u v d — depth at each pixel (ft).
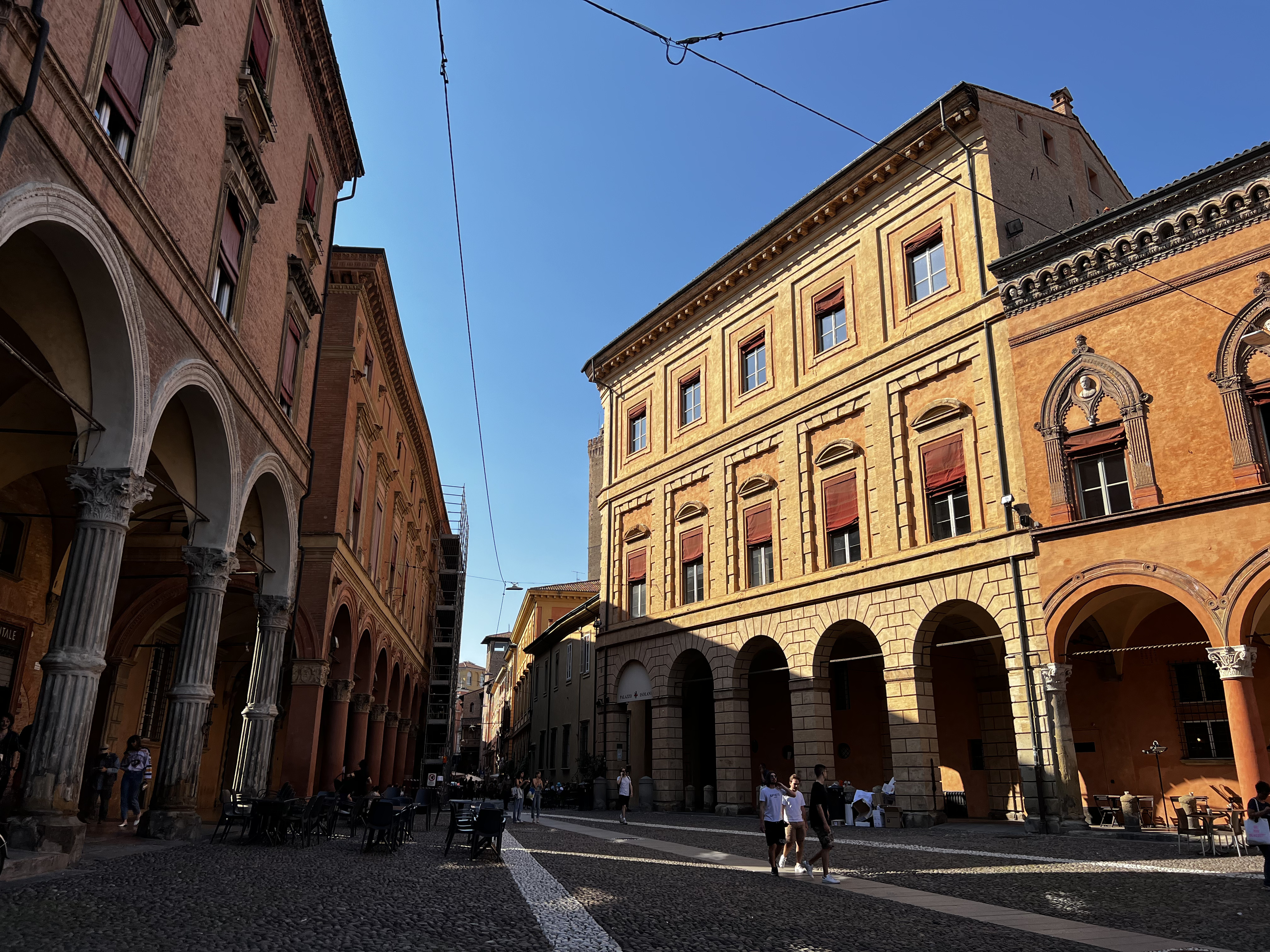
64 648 35.14
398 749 136.56
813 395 86.48
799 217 91.50
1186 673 64.54
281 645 63.36
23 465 51.37
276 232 61.00
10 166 28.04
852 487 81.15
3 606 56.08
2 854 26.86
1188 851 47.60
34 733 34.32
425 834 63.36
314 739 71.00
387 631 111.96
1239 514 53.11
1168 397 57.82
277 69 60.59
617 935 24.70
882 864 44.27
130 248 36.58
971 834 61.05
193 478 50.90
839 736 92.68
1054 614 61.00
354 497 86.74
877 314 81.56
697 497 102.12
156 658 79.10
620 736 108.78
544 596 216.54
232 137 49.78
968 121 74.90
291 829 50.11
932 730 69.87
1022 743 61.62
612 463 120.47
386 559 110.22
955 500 71.41
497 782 170.19
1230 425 54.65
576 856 48.65
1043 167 78.43
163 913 24.81
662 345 113.91
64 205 31.07
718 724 90.84
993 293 69.87
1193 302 57.62
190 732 48.03
